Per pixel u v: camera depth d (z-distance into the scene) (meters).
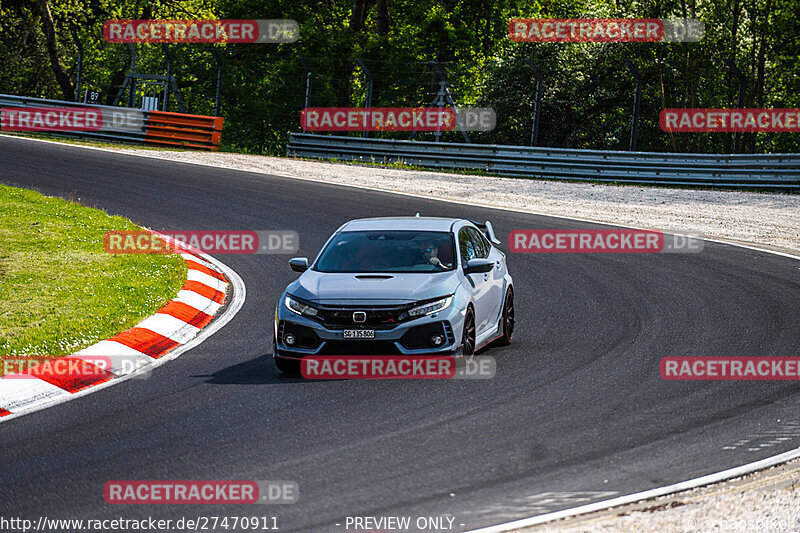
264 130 78.75
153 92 72.31
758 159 46.00
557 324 21.11
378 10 79.00
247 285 25.42
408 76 68.31
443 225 19.39
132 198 37.53
